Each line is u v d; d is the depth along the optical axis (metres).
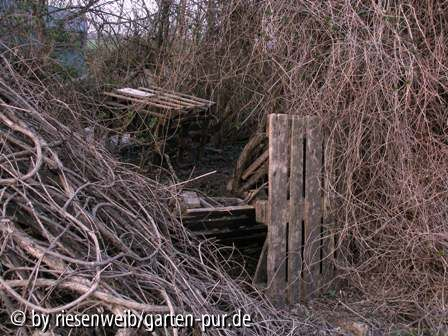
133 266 3.19
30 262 2.96
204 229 4.31
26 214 3.18
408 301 4.04
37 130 3.59
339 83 4.40
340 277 4.31
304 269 4.16
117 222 3.50
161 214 3.91
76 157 3.64
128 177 4.04
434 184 4.31
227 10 6.19
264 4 5.35
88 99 5.68
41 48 5.46
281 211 4.05
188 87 6.44
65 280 2.81
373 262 4.34
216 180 5.66
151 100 5.80
